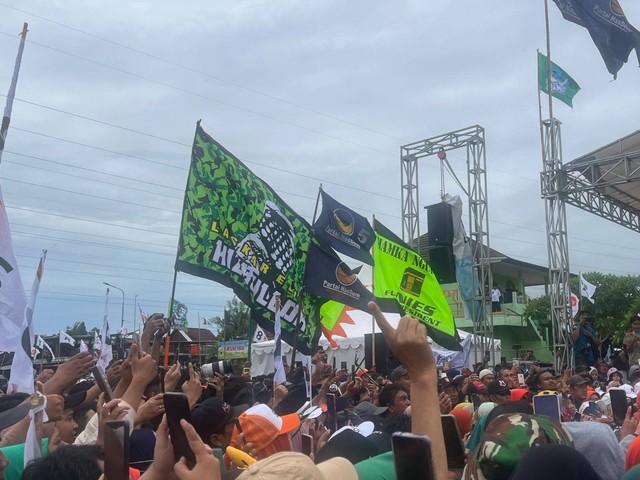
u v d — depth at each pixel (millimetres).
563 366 18953
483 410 6277
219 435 4406
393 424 5516
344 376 11859
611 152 19516
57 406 4160
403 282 12344
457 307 29781
